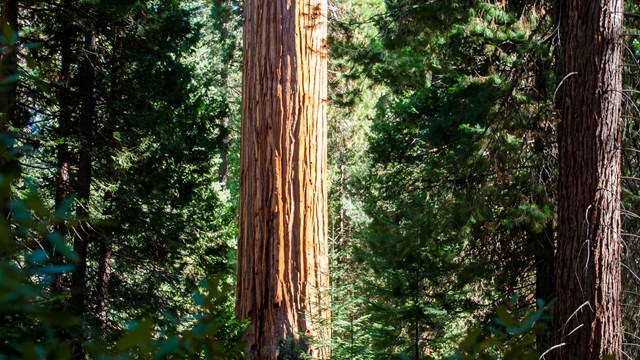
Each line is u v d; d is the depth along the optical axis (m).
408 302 7.95
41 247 1.04
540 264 9.58
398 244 9.24
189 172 12.53
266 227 6.98
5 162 1.03
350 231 19.41
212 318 1.19
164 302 11.34
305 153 7.04
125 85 10.98
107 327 9.79
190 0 14.85
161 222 11.21
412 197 10.84
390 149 11.62
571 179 6.68
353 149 20.89
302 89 7.07
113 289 10.91
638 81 7.77
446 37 9.97
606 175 6.55
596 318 6.46
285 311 6.85
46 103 9.88
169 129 11.39
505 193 9.25
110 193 11.22
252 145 7.14
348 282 8.20
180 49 12.24
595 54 6.60
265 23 7.13
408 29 10.37
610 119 6.58
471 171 9.30
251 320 6.94
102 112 11.10
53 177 10.62
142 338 0.96
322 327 6.70
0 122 3.09
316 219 7.05
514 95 9.10
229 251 13.99
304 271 6.93
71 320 0.99
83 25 10.30
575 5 6.71
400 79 10.59
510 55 9.65
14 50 1.31
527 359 1.33
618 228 6.57
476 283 10.23
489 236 10.00
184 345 1.15
